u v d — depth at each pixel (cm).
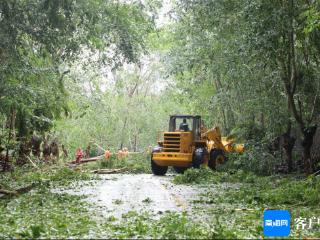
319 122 2694
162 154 2827
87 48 2288
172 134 2842
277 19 1983
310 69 2484
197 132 2880
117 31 2183
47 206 1390
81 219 1130
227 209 1366
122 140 5688
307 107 2655
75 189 1920
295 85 2292
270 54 2084
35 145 3028
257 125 2886
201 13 2586
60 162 3195
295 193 1566
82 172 2709
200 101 3866
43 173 2512
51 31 2011
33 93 2267
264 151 2530
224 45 2680
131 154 3578
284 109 2705
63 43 2145
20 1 1925
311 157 2600
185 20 2980
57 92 2591
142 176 2778
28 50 2238
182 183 2250
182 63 3077
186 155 2789
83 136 4931
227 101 3328
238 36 2422
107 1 2167
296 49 2420
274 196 1552
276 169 2705
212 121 3991
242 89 3061
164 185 2119
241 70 2750
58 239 910
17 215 1211
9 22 1928
